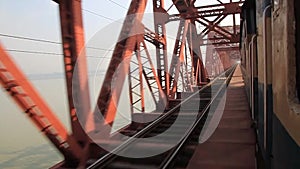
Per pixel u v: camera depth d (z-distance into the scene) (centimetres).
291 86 264
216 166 607
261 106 555
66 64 669
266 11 405
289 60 264
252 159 634
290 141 259
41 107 568
